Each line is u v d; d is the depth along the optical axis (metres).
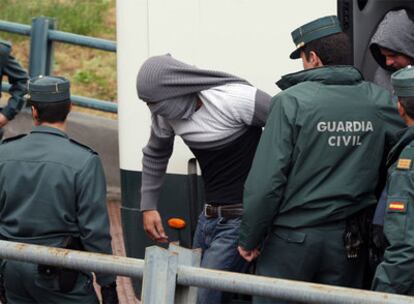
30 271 6.50
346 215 6.39
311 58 6.59
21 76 11.09
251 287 5.33
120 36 7.95
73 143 6.67
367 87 6.52
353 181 6.35
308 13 7.54
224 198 7.01
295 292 5.23
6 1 18.06
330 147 6.33
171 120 6.99
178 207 7.80
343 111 6.35
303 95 6.38
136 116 7.96
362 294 5.07
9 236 6.60
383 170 6.52
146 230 7.60
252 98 6.83
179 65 6.86
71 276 6.52
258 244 6.50
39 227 6.53
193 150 7.07
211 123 6.89
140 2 7.82
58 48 17.06
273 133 6.34
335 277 6.48
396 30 7.21
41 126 6.68
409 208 5.73
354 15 8.01
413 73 6.03
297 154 6.34
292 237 6.42
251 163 6.98
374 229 6.20
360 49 8.16
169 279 5.49
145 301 5.55
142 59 7.86
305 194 6.36
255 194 6.32
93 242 6.50
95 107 13.88
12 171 6.58
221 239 7.02
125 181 8.06
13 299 6.67
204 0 7.67
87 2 17.95
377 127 6.41
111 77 16.39
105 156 13.52
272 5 7.57
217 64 7.68
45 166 6.54
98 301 6.82
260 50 7.61
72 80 16.34
